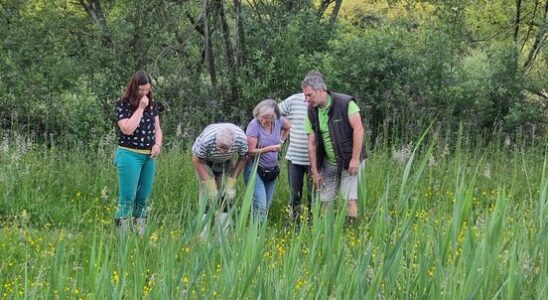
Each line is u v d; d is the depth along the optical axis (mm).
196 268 4582
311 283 4660
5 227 9586
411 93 18172
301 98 10922
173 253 4715
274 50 18578
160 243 5137
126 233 5355
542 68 19344
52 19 20062
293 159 10953
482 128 18328
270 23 19125
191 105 18453
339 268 4527
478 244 4664
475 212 5344
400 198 4684
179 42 19359
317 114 10188
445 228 4879
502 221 4707
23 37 19062
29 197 12211
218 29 19203
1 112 18469
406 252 4898
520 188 11484
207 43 18938
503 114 18500
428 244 4855
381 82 18141
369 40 18172
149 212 5336
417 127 16750
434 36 18703
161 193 12305
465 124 17047
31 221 11703
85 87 18797
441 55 18453
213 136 9578
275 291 4633
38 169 13641
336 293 4508
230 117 18469
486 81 18516
